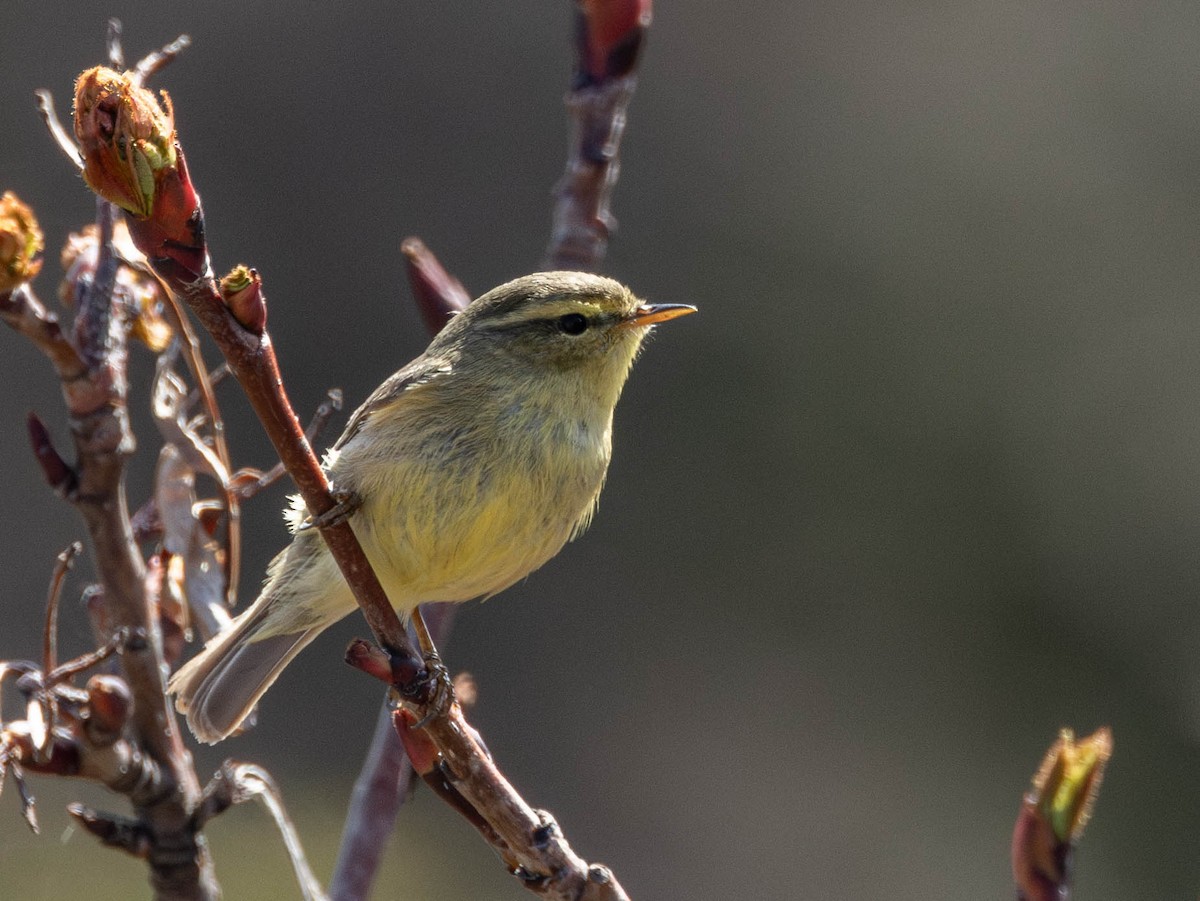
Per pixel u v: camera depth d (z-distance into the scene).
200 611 5.23
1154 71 16.64
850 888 14.38
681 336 16.36
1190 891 13.59
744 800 14.82
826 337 16.27
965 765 14.83
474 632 15.55
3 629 14.57
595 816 14.88
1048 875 3.85
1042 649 14.92
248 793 4.83
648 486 15.91
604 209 5.80
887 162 16.92
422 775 4.22
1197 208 16.05
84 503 4.57
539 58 18.03
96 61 17.14
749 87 17.53
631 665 15.41
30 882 11.45
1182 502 14.97
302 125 17.55
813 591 15.50
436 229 17.41
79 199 16.19
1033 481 15.38
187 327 4.88
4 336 15.48
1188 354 15.41
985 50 17.22
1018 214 16.33
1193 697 14.34
